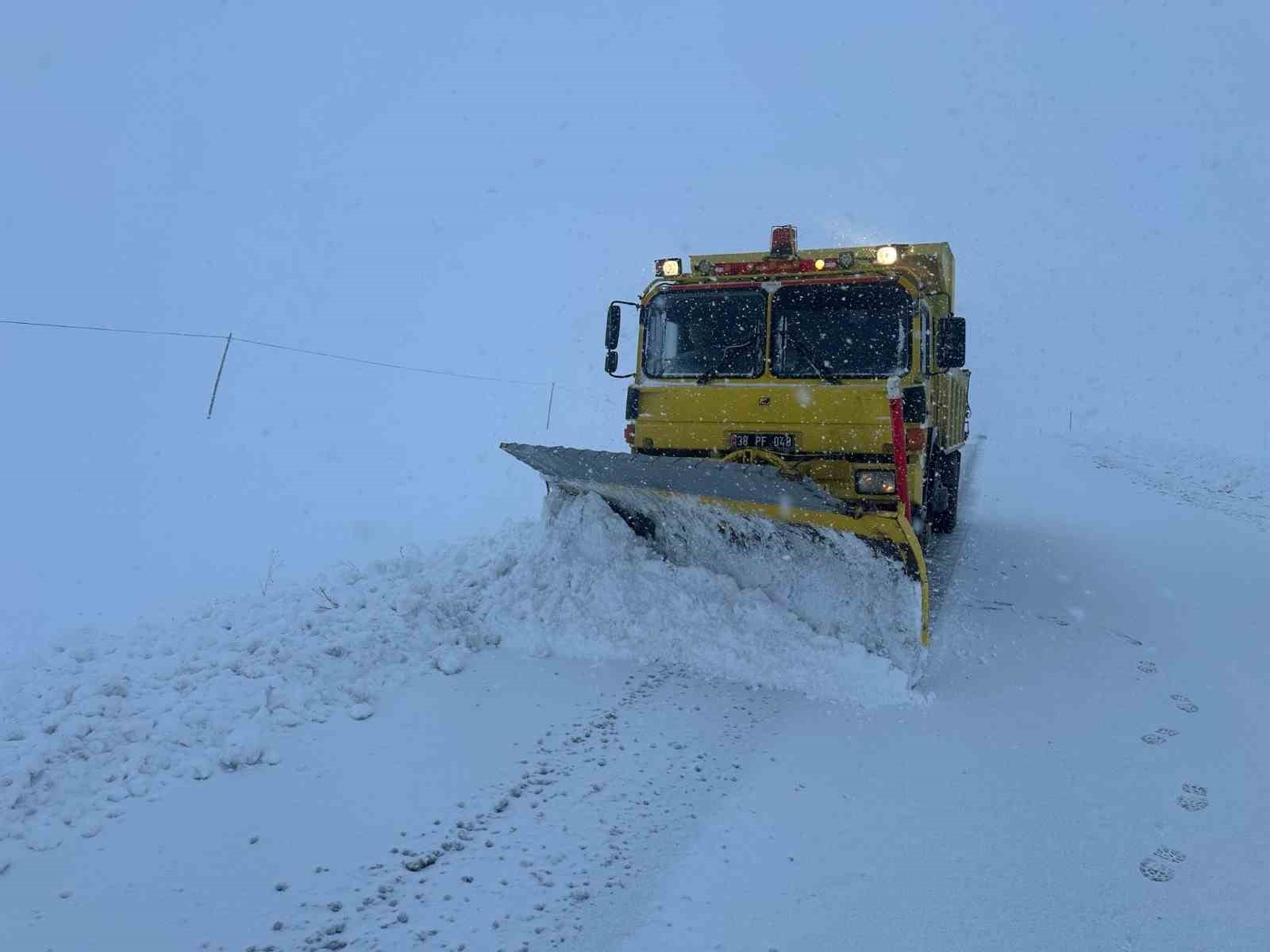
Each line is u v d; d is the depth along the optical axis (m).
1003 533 11.31
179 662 5.43
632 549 7.16
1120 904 3.48
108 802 4.06
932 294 7.99
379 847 3.79
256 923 3.26
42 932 3.15
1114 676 6.07
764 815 4.16
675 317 7.84
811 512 5.88
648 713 5.38
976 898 3.51
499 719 5.19
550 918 3.34
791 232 7.57
